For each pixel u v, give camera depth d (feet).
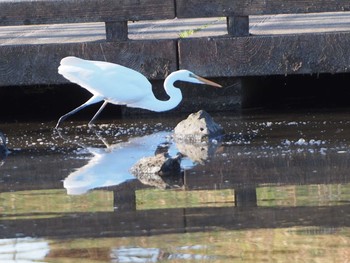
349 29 50.93
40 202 34.83
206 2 49.78
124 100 47.96
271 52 49.83
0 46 50.62
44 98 56.70
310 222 30.96
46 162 41.63
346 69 49.60
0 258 28.60
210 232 30.37
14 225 31.94
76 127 49.75
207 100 52.01
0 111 55.21
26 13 50.21
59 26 58.90
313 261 27.32
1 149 43.98
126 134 47.32
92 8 50.19
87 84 47.73
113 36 50.93
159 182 37.27
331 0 48.88
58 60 50.72
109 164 40.73
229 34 50.44
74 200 34.94
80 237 30.40
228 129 47.01
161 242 29.55
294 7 49.29
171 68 50.62
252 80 54.44
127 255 28.48
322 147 41.93
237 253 28.25
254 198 34.22
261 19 56.85
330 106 52.37
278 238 29.45
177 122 50.01
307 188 35.22
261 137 44.75
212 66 50.31
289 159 40.01
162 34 53.21
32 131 49.01
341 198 33.63
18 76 50.90
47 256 28.66
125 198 34.99
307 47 49.57
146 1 49.96
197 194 35.12
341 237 29.32
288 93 56.75
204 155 41.75
